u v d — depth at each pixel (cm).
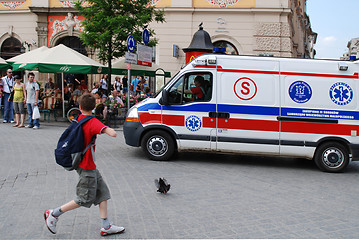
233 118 834
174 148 860
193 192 611
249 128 830
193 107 843
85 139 405
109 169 747
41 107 1500
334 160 826
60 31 2248
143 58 1291
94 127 402
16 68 1427
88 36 1547
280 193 632
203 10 2052
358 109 823
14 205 516
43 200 541
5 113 1433
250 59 838
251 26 2039
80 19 2230
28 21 2291
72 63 1369
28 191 583
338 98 824
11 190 586
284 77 829
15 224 449
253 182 700
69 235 422
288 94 827
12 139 1045
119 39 1544
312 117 823
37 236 416
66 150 397
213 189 635
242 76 834
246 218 497
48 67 1358
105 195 423
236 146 836
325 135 822
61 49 1433
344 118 821
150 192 600
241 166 845
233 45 2077
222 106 837
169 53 2105
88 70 1370
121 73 1619
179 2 2072
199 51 1371
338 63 830
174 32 2094
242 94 833
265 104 828
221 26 2061
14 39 2338
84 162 405
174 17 2088
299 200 596
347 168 892
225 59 843
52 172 702
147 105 862
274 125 827
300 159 974
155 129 858
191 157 920
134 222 468
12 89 1435
